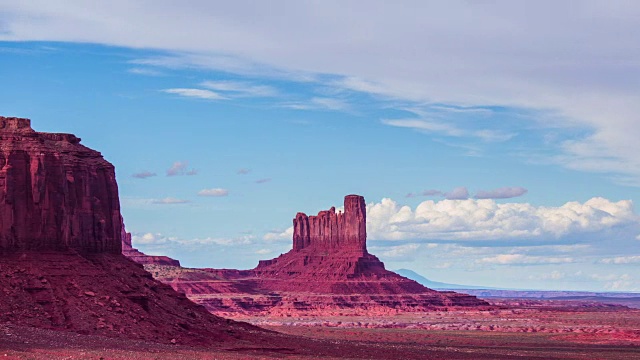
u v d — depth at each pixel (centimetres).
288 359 18012
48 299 18238
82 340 16600
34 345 15362
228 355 17400
